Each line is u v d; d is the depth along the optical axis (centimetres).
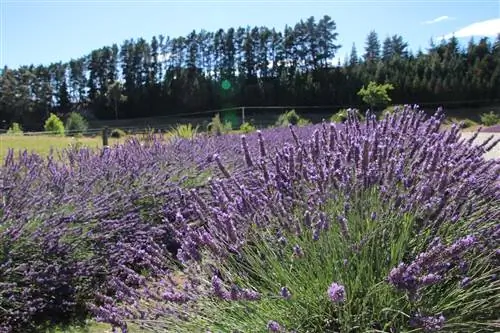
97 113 9050
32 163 528
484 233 220
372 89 5925
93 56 9662
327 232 208
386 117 317
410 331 176
